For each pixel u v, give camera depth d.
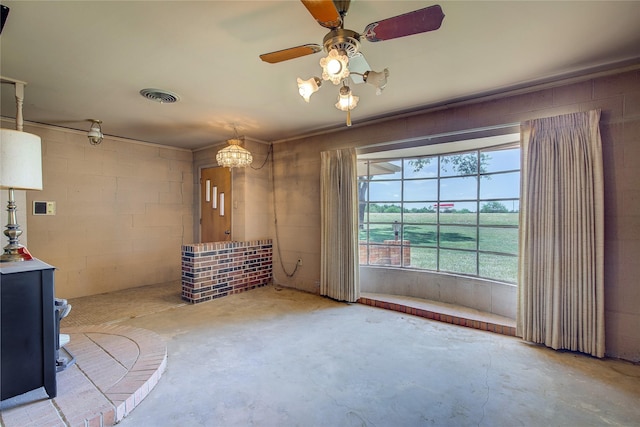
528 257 2.87
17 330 1.77
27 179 2.11
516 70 2.56
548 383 2.23
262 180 5.07
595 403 2.01
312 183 4.63
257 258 4.90
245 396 2.08
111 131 4.43
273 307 3.93
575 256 2.63
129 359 2.38
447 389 2.17
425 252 4.27
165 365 2.43
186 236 5.63
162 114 3.66
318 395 2.10
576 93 2.70
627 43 2.16
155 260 5.21
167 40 2.09
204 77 2.66
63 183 4.24
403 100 3.24
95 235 4.55
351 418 1.88
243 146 4.78
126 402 1.88
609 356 2.57
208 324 3.34
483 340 2.96
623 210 2.51
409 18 1.44
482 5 1.76
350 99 2.11
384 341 2.94
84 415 1.74
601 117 2.59
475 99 3.18
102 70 2.52
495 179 3.72
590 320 2.58
